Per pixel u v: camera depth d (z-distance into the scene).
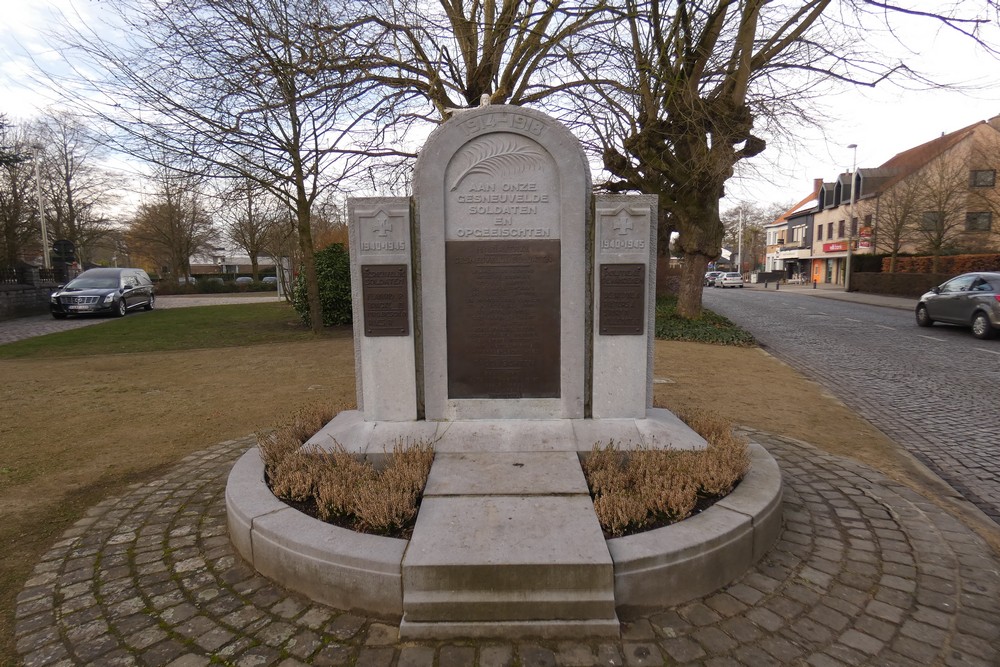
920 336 14.25
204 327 16.11
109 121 10.32
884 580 3.11
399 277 4.34
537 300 4.40
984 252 29.48
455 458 3.97
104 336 14.34
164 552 3.47
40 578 3.21
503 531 2.97
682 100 11.23
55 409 7.05
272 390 8.15
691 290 15.10
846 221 44.66
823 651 2.57
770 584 3.07
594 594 2.70
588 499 3.35
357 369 4.57
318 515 3.37
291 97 10.41
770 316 20.11
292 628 2.73
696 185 13.51
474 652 2.55
